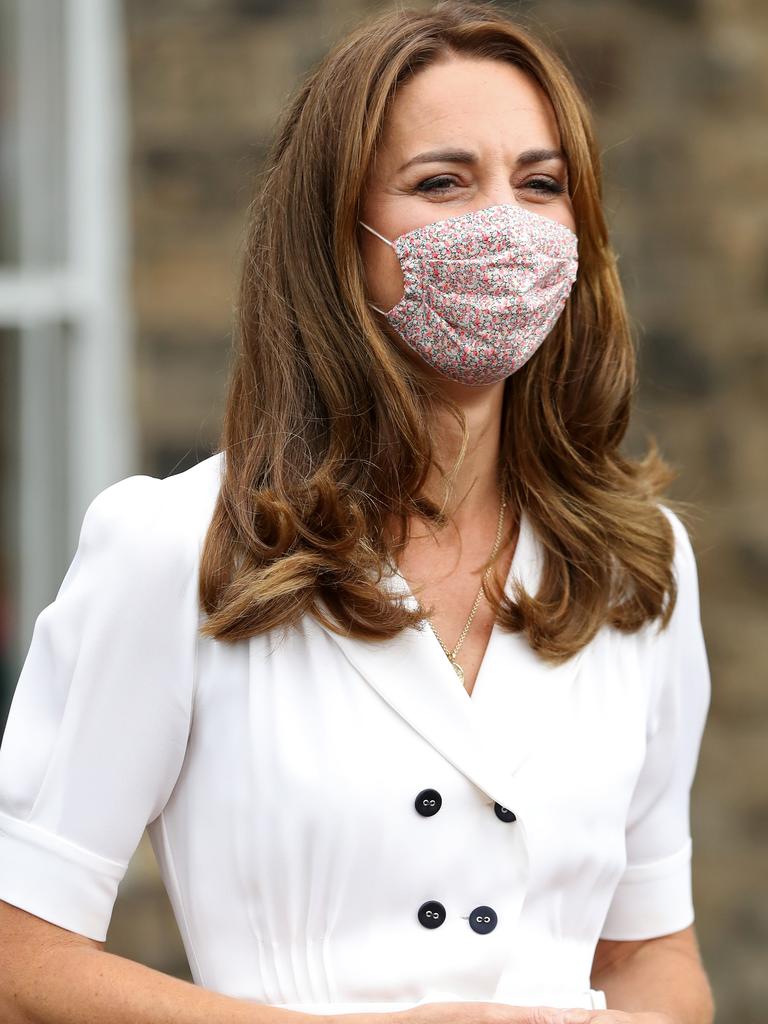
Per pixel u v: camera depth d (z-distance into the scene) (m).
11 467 15.24
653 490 8.17
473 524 7.69
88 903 6.90
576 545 7.58
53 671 7.02
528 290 7.04
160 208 15.73
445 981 6.92
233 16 15.77
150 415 15.70
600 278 7.87
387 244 7.11
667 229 17.45
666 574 7.78
